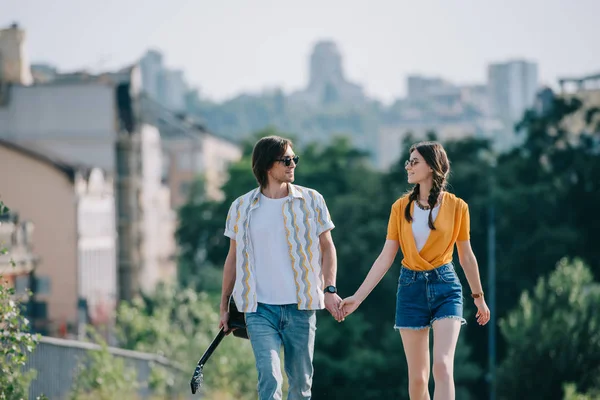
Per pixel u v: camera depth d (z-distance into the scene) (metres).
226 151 177.75
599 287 50.75
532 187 90.25
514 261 85.75
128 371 39.25
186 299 58.34
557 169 98.88
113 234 86.94
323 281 13.43
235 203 13.28
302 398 13.34
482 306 13.88
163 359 45.03
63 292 78.88
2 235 56.38
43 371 33.12
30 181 79.06
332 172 107.56
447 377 13.12
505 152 101.75
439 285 13.55
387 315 78.75
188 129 160.88
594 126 101.75
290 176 13.24
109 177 86.38
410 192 13.81
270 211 13.16
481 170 93.00
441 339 13.34
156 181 113.31
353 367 70.44
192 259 109.88
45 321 71.62
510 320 49.84
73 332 76.50
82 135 92.75
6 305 18.08
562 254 85.75
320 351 72.38
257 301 13.08
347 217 88.38
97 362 35.72
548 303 49.56
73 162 88.06
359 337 73.00
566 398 43.50
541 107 127.38
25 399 19.92
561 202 91.50
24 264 58.53
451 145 99.69
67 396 34.34
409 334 13.69
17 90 92.69
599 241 91.06
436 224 13.52
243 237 13.15
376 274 13.77
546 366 47.84
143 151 103.44
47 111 92.75
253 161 13.24
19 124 92.81
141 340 50.69
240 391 47.94
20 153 79.00
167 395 44.19
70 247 79.06
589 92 107.19
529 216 87.81
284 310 13.08
